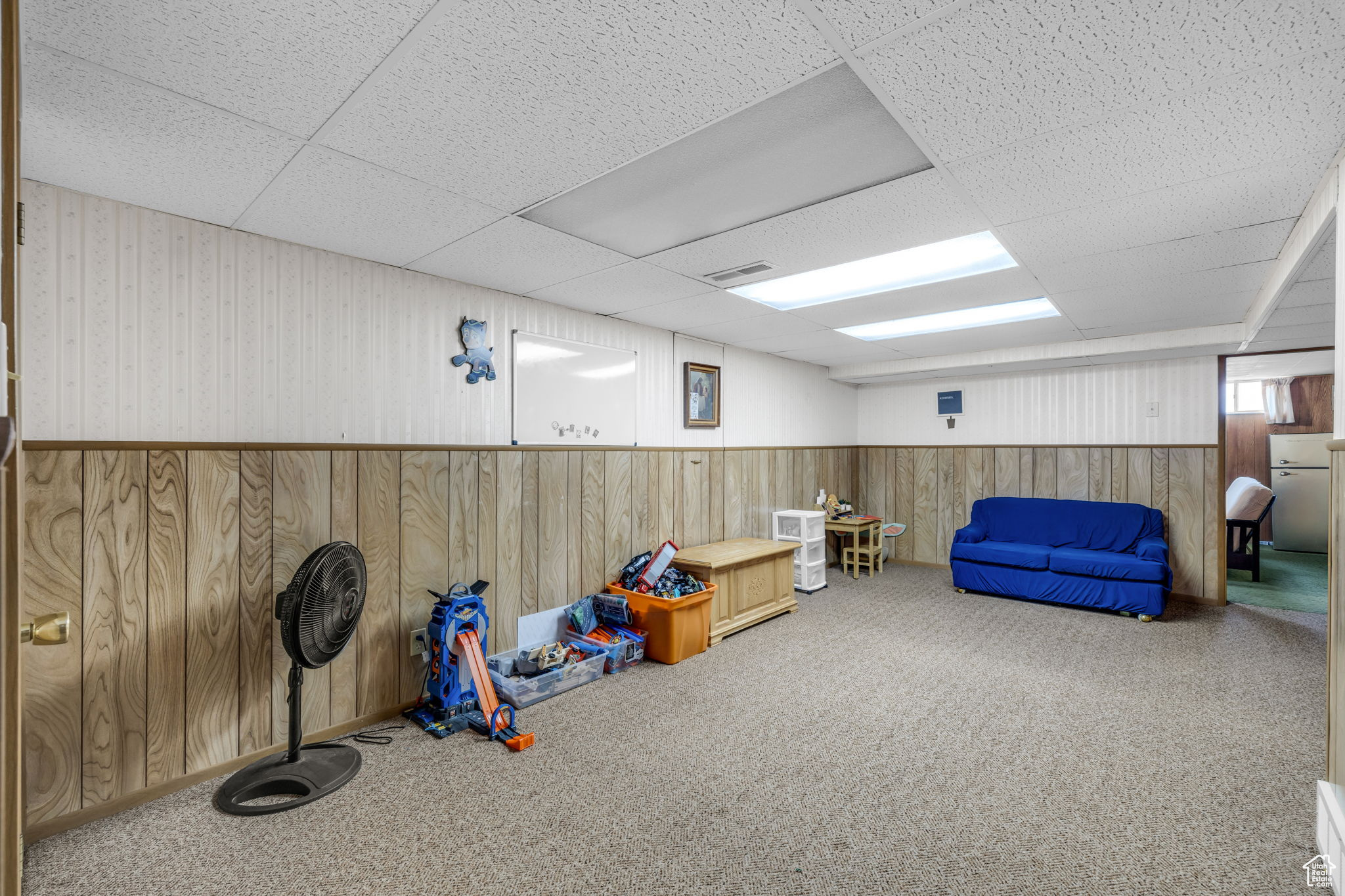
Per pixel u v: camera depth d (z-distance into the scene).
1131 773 2.45
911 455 6.79
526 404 3.59
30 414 2.03
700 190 2.13
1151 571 4.57
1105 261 2.86
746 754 2.61
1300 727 2.83
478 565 3.32
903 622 4.57
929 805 2.24
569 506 3.84
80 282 2.13
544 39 1.34
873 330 4.62
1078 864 1.92
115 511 2.18
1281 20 1.24
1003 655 3.84
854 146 1.83
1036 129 1.71
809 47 1.37
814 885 1.83
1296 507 7.71
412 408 3.06
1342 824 1.66
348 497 2.81
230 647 2.46
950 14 1.25
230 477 2.46
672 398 4.66
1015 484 6.09
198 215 2.34
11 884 0.73
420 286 3.10
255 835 2.06
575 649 3.62
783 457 5.91
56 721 2.07
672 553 3.93
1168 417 5.30
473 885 1.83
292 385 2.66
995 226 2.44
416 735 2.78
